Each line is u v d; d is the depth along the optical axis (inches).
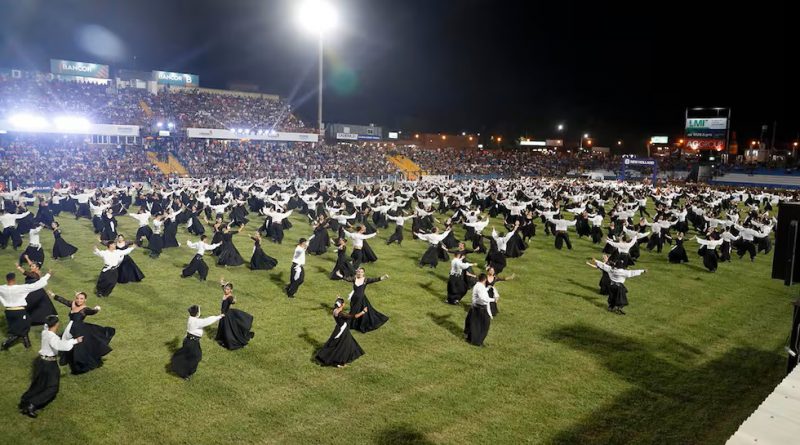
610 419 335.9
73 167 1696.6
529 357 426.6
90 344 386.3
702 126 2891.2
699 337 481.1
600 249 875.4
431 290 605.3
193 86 2805.1
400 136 3678.6
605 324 509.0
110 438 303.1
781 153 3961.6
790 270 285.4
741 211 1445.6
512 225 814.5
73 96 2127.2
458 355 426.6
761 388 383.2
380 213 1045.8
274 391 360.5
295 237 927.7
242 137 2138.3
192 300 544.1
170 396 350.3
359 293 468.1
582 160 3105.3
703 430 325.7
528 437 313.6
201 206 925.2
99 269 663.1
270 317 501.7
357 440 306.7
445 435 313.6
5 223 752.3
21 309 416.2
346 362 402.9
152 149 1984.5
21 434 305.1
